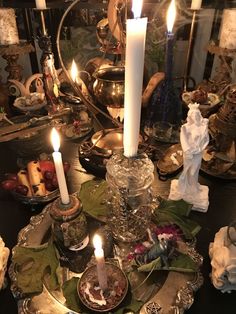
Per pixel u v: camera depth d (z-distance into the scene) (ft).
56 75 1.89
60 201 1.21
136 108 1.01
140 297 1.08
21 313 1.04
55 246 1.25
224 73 2.22
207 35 2.62
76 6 2.35
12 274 1.15
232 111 1.55
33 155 1.81
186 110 2.17
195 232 1.32
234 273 1.05
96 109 1.68
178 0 2.45
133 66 0.92
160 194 1.57
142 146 1.79
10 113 2.16
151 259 1.17
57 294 1.10
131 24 0.86
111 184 1.24
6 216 1.45
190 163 1.38
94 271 1.14
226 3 2.46
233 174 1.66
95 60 2.18
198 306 1.09
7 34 2.19
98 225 1.38
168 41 1.79
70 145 1.93
